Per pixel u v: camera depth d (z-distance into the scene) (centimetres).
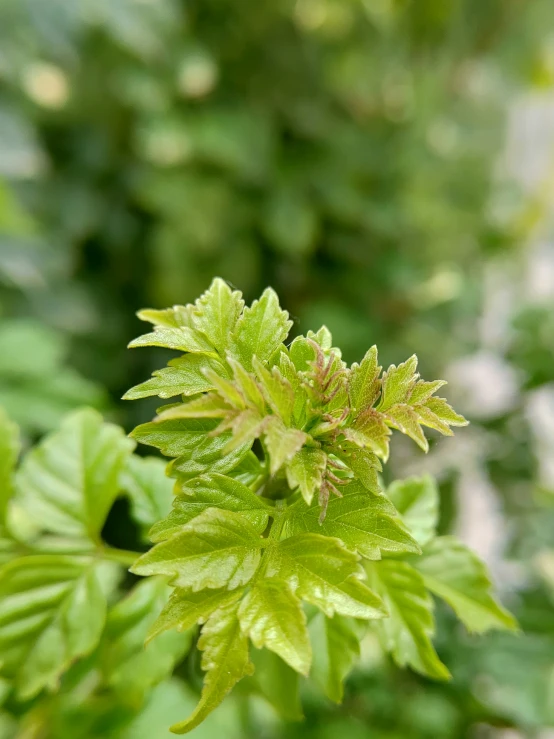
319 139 97
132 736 37
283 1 90
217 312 20
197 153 89
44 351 57
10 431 27
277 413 17
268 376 17
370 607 16
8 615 24
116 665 25
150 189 87
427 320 89
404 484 27
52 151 89
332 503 18
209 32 93
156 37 82
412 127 100
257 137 92
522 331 69
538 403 72
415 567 25
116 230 91
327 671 23
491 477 71
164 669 25
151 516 27
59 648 24
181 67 88
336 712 55
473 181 103
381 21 98
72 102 87
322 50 97
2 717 36
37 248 73
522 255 102
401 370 19
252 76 96
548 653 60
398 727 55
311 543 17
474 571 25
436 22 97
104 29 79
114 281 92
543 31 99
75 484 27
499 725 60
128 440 28
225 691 16
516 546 68
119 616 26
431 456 74
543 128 108
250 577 17
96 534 27
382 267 95
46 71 83
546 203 99
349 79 97
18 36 72
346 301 96
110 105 89
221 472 19
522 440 71
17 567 25
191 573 17
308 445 18
